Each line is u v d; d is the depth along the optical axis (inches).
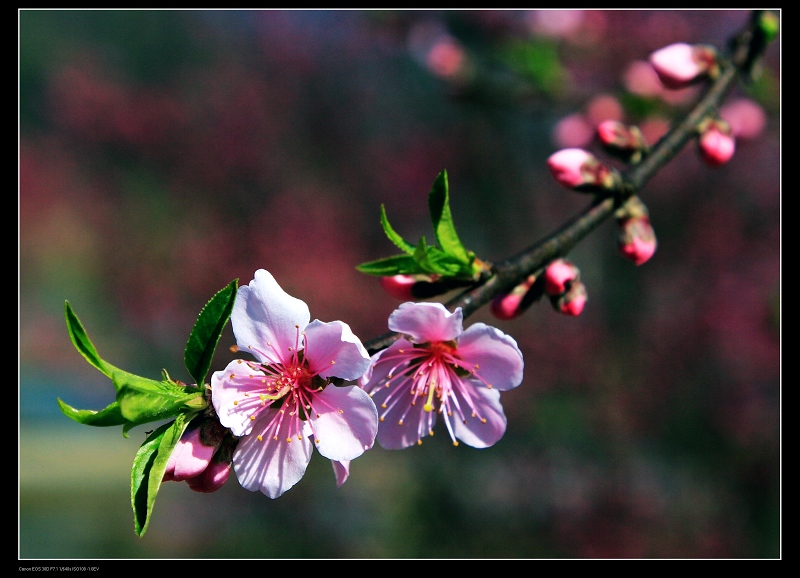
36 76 495.2
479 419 80.0
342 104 410.0
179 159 412.2
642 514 286.4
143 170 427.2
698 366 301.6
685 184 321.4
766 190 311.3
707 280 315.0
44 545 339.9
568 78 199.2
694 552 273.6
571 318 323.6
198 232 393.4
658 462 302.4
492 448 316.8
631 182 89.2
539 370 313.3
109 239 414.9
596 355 311.7
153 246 400.5
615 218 89.5
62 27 506.0
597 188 87.3
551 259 83.1
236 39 459.2
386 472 346.9
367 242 369.7
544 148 357.4
